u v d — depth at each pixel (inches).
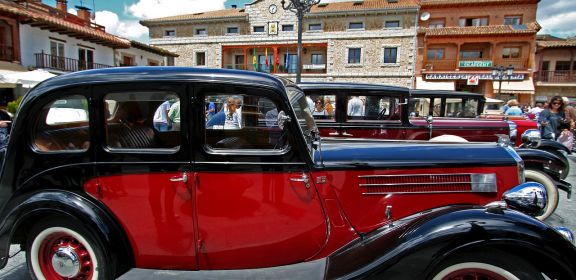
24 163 88.6
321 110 203.8
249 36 1139.9
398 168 95.1
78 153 87.5
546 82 1054.4
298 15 343.9
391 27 1021.8
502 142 107.9
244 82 84.6
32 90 89.1
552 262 72.6
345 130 204.8
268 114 86.0
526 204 81.9
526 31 959.6
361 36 1042.7
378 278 77.5
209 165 85.7
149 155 86.0
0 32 563.5
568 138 295.7
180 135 85.5
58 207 85.7
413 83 1020.5
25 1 629.3
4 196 89.7
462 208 82.7
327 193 91.3
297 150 86.7
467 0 1082.1
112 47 790.5
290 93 94.7
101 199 88.4
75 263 90.2
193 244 89.5
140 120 87.5
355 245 89.0
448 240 73.4
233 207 87.4
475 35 988.6
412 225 83.4
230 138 87.1
